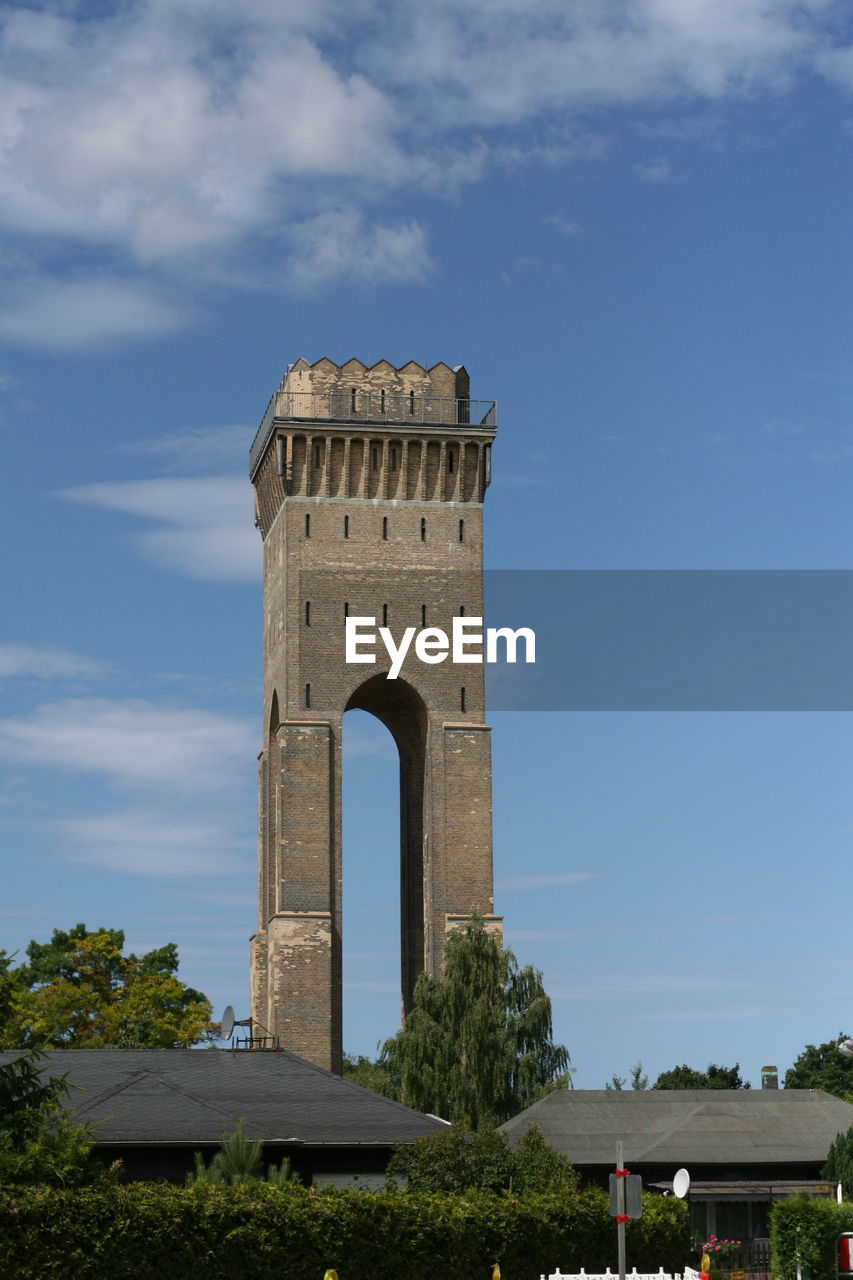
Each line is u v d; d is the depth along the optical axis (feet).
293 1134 220.23
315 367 392.27
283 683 377.91
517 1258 175.42
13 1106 161.27
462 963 357.20
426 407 393.29
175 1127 217.77
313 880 366.22
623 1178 147.23
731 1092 265.54
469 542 388.16
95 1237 146.20
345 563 383.04
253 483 418.72
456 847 373.20
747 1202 242.78
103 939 438.81
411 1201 170.09
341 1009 362.53
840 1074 531.91
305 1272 158.30
